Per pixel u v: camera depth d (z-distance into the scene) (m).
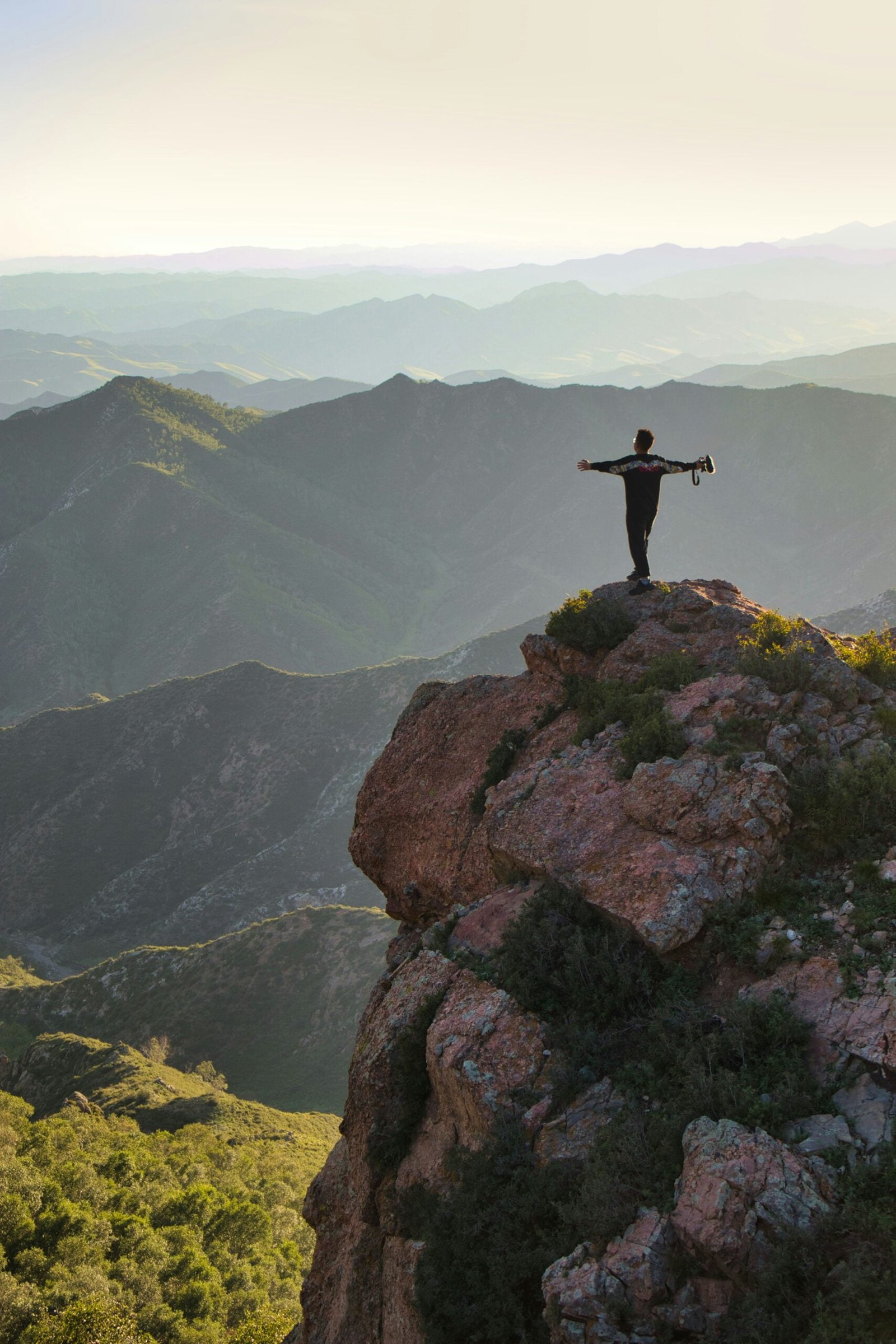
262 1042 120.75
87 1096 93.44
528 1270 6.59
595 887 8.70
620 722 11.02
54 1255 46.38
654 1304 5.82
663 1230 6.03
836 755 9.41
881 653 11.22
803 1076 6.57
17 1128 70.00
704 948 7.97
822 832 8.55
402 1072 9.08
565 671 12.76
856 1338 4.93
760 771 8.91
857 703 10.28
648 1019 7.73
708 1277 5.80
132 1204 56.38
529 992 8.38
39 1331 35.53
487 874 10.91
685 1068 6.98
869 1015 6.82
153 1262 46.69
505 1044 8.20
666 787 9.20
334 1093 108.75
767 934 7.80
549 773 10.63
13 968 169.25
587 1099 7.45
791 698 10.16
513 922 9.16
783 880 8.20
